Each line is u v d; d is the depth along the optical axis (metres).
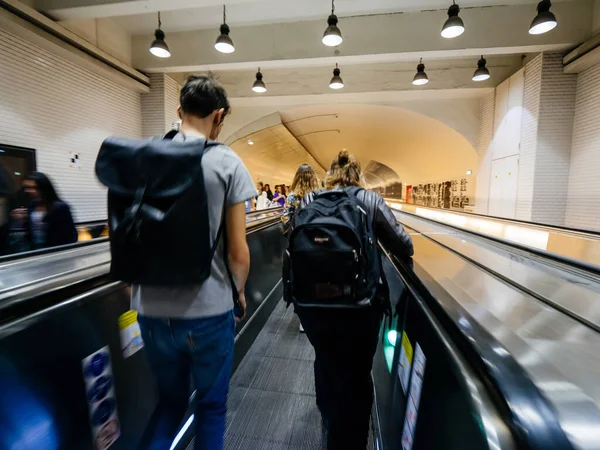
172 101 6.96
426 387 0.81
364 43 5.55
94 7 4.24
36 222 2.33
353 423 1.17
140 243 0.70
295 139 12.14
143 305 0.83
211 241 0.80
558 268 1.17
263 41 5.84
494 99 7.00
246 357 2.12
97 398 0.93
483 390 0.49
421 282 0.97
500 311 0.73
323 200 1.17
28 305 0.72
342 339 1.18
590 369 0.49
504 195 6.58
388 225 1.18
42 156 4.54
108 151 0.77
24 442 0.70
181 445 1.28
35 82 4.39
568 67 5.21
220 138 8.68
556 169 5.54
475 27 5.22
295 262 1.09
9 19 3.77
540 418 0.40
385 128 10.23
